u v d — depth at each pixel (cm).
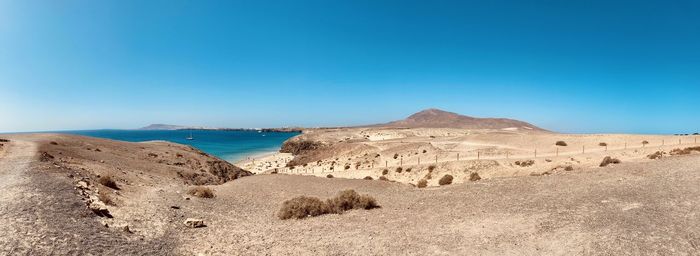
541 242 1350
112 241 1306
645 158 4997
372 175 6412
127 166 4472
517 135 10400
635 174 2638
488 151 7338
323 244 1487
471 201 2280
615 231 1376
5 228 1246
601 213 1655
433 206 2256
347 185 3488
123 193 2567
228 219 2073
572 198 2045
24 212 1464
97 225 1471
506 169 5153
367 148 10112
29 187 2003
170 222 1817
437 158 7019
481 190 2644
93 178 2909
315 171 8556
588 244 1272
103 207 1723
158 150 7019
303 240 1561
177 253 1342
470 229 1602
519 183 2736
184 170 5278
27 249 1091
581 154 6319
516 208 1945
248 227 1867
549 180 2734
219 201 2738
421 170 5897
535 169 4944
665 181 2252
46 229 1287
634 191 2062
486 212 1919
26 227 1284
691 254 1134
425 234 1570
